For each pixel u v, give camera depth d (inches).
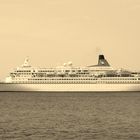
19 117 6225.4
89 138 4397.1
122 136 4503.0
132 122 5595.5
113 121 5723.4
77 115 6579.7
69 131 4817.9
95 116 6402.6
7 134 4606.3
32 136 4500.5
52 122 5610.2
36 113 6919.3
